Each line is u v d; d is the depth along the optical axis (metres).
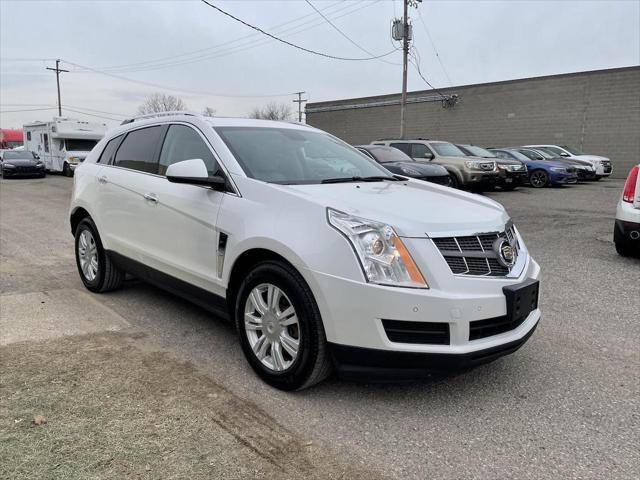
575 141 27.05
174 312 4.79
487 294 2.92
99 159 5.39
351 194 3.39
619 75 25.19
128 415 2.92
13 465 2.44
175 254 4.06
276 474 2.45
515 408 3.11
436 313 2.78
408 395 3.25
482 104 30.47
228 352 3.88
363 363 2.88
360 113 36.97
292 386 3.17
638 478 2.46
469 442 2.75
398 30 26.19
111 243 4.91
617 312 4.86
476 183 14.93
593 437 2.81
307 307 2.99
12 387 3.21
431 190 3.97
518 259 3.34
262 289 3.31
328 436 2.79
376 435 2.81
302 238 3.01
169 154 4.35
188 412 2.98
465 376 3.52
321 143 4.61
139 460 2.51
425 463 2.57
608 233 9.04
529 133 28.75
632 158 25.30
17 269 6.43
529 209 12.41
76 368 3.52
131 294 5.33
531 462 2.58
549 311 4.88
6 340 4.00
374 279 2.80
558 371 3.61
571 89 26.84
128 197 4.59
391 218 2.96
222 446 2.66
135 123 5.05
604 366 3.69
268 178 3.64
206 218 3.69
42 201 14.91
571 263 6.77
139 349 3.89
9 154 25.59
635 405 3.14
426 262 2.85
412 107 33.81
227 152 3.79
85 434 2.72
